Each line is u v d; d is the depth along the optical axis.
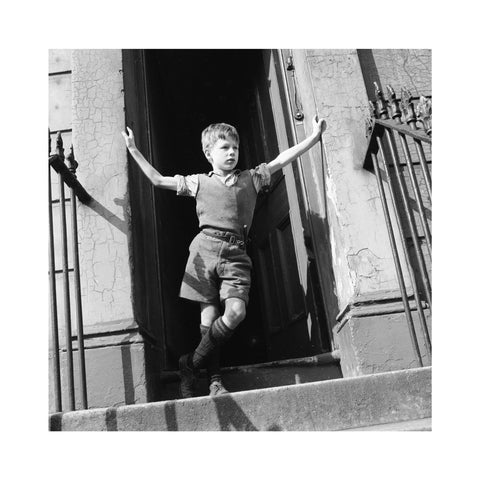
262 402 1.49
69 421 1.49
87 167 2.10
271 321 3.03
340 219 1.99
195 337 3.82
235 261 1.89
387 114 1.84
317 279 2.31
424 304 1.88
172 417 1.49
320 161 2.21
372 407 1.49
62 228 1.67
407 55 2.31
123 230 2.00
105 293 1.93
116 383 1.81
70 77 2.27
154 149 3.10
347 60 2.23
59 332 1.89
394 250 1.76
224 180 1.97
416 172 2.08
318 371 2.06
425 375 1.52
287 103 2.52
